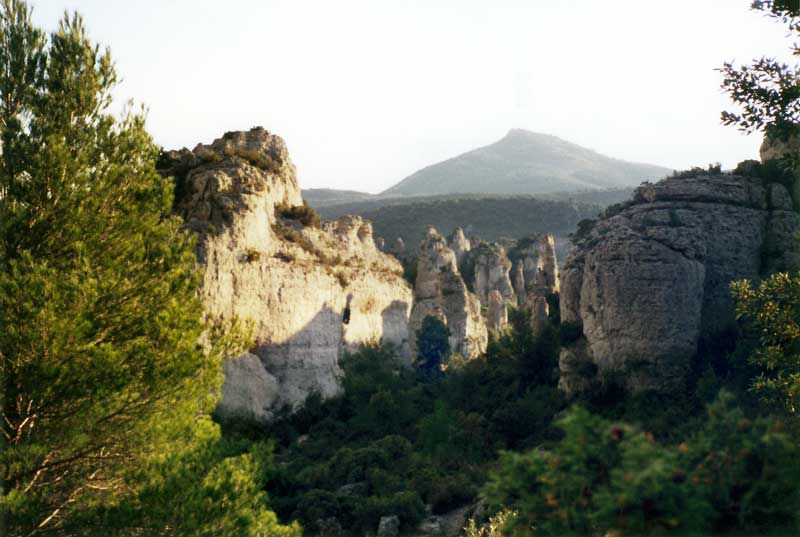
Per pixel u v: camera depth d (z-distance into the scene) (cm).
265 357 7062
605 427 575
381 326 10156
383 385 7875
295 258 7775
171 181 2250
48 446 1684
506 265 15100
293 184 8800
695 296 5756
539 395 6088
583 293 6419
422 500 4525
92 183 2030
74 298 1764
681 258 5847
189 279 2114
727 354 4738
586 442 568
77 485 1752
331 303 8306
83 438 1681
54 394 1655
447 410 6191
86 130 2080
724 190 5938
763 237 5778
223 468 1830
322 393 7644
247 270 6819
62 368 1638
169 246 2116
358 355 8875
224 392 6431
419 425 6175
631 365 5719
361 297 9512
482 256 15150
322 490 4631
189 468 1758
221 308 6438
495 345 8344
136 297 1922
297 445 6444
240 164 7381
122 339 1883
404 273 12662
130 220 2072
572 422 576
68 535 1652
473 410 6900
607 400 5662
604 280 6144
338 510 4431
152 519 1644
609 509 528
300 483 4888
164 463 1739
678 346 5678
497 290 14300
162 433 1814
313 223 8650
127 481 1756
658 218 6159
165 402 1795
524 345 7381
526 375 7094
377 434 6631
